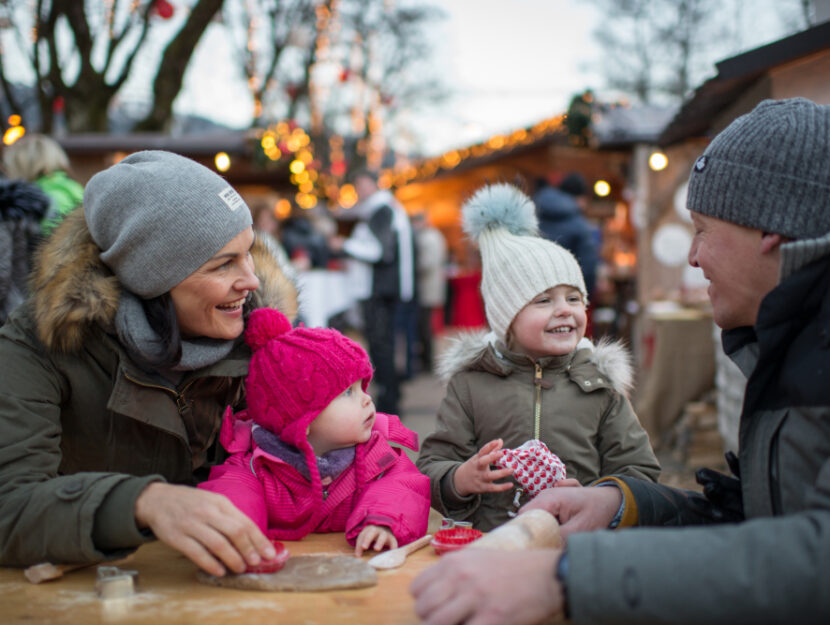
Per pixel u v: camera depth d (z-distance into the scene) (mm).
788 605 854
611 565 914
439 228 16344
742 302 1280
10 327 1572
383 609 1127
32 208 2879
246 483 1499
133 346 1505
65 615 1123
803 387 1103
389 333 6477
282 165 8633
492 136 10805
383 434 1693
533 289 2066
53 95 9328
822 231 1168
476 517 2064
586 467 2051
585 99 6969
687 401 5320
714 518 1394
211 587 1238
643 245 6852
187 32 9070
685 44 17766
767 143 1191
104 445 1650
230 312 1596
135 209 1474
